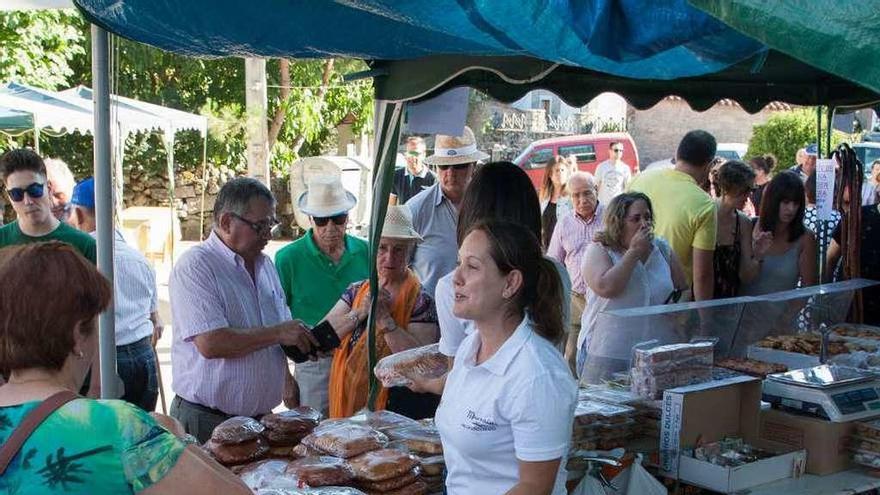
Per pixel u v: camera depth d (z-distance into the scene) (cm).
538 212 277
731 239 490
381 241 369
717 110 2050
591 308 411
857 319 464
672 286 420
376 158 381
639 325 360
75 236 386
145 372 416
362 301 369
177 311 333
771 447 308
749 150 1692
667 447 291
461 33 235
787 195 492
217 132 1630
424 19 226
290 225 1623
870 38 137
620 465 274
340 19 288
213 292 329
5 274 154
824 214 510
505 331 207
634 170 1335
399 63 369
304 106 1653
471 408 206
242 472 250
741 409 308
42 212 379
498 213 269
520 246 203
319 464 242
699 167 488
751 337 406
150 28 299
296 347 338
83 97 1140
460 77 377
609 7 203
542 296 206
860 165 499
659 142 2072
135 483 149
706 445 295
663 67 255
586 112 1984
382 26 294
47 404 151
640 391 314
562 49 220
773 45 148
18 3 331
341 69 1720
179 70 1650
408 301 371
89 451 147
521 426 197
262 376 340
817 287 450
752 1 150
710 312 384
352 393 364
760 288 502
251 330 331
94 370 349
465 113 389
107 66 310
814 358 377
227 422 269
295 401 408
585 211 542
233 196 337
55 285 154
